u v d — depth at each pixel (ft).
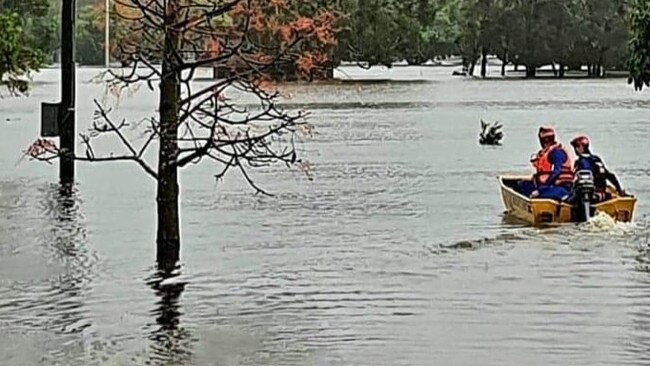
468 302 50.21
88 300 51.31
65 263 60.34
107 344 43.78
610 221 71.87
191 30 55.98
